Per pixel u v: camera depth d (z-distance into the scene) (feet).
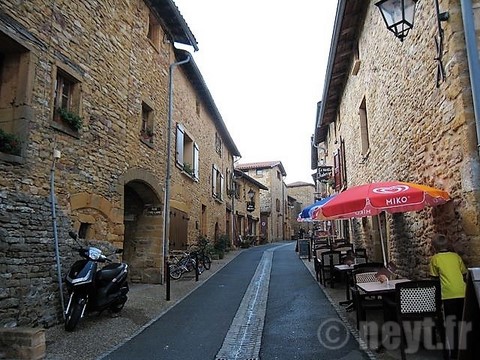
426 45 18.71
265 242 123.34
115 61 27.76
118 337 17.99
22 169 18.31
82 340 17.37
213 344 16.98
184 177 45.06
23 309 17.79
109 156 26.37
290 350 15.97
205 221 56.90
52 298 19.70
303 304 25.16
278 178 147.23
